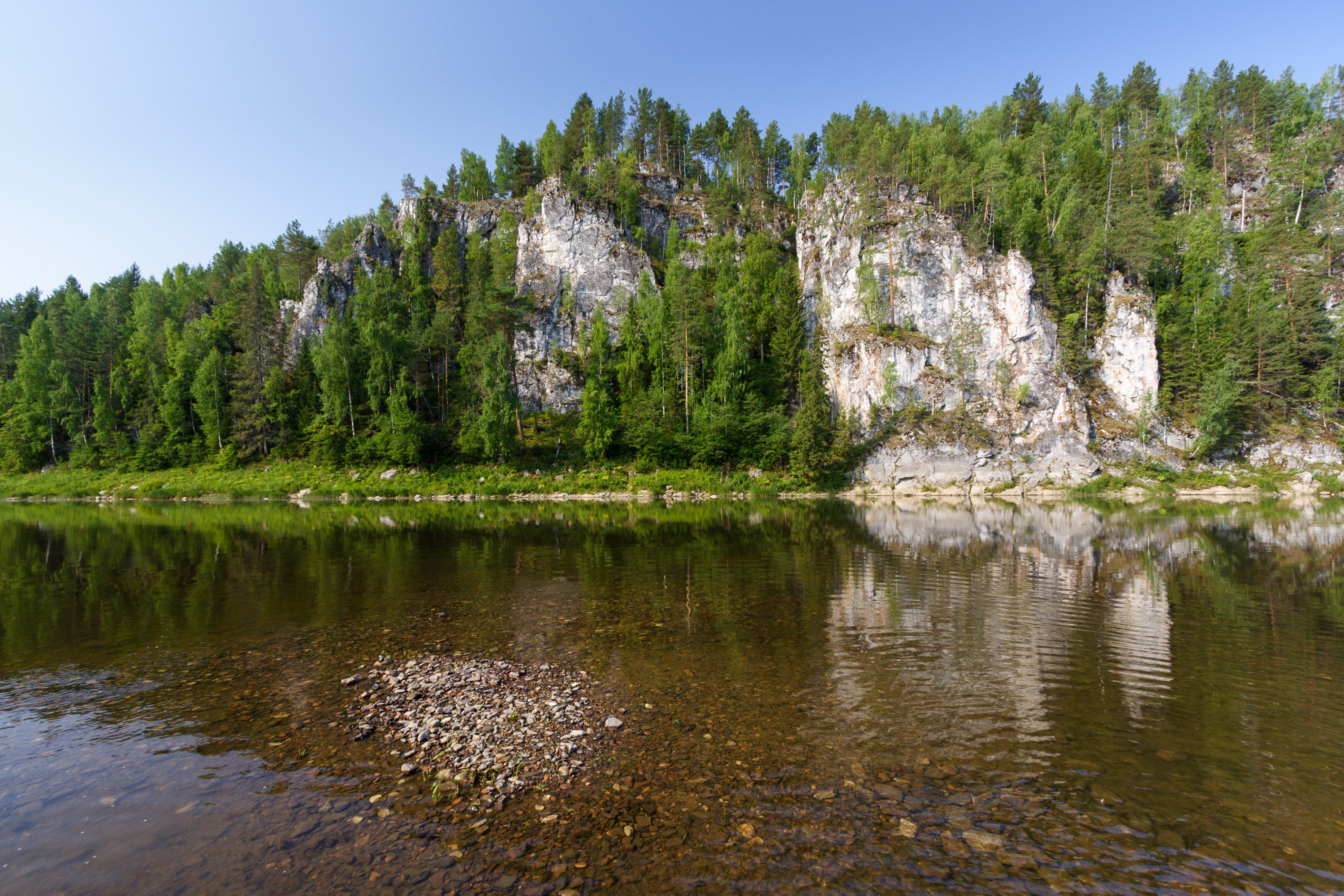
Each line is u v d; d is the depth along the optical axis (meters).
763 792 8.88
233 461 79.81
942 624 18.28
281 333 87.00
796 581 24.95
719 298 88.69
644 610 20.33
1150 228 75.62
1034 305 72.12
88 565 28.88
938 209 82.56
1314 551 31.03
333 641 16.91
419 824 8.07
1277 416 68.88
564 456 79.94
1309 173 90.88
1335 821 8.20
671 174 123.88
